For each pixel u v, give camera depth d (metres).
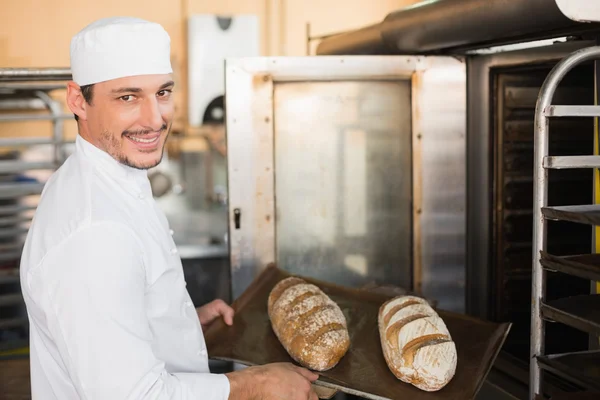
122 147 1.09
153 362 1.05
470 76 2.11
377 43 2.36
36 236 1.09
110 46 1.04
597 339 1.55
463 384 1.37
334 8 4.64
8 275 3.43
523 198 2.10
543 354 1.31
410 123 2.11
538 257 1.28
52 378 1.16
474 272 2.18
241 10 4.54
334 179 2.11
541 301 1.29
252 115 2.02
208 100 4.45
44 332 1.13
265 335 1.67
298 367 1.29
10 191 3.40
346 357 1.52
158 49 1.08
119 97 1.06
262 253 2.08
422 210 2.15
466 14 1.73
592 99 1.79
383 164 2.13
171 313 1.22
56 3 4.32
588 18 1.42
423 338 1.42
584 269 1.15
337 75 2.04
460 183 2.16
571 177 1.94
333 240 2.15
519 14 1.54
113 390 1.00
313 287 1.75
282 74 2.02
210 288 3.90
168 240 1.25
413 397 1.33
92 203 1.07
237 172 2.03
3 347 2.79
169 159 4.43
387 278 2.19
